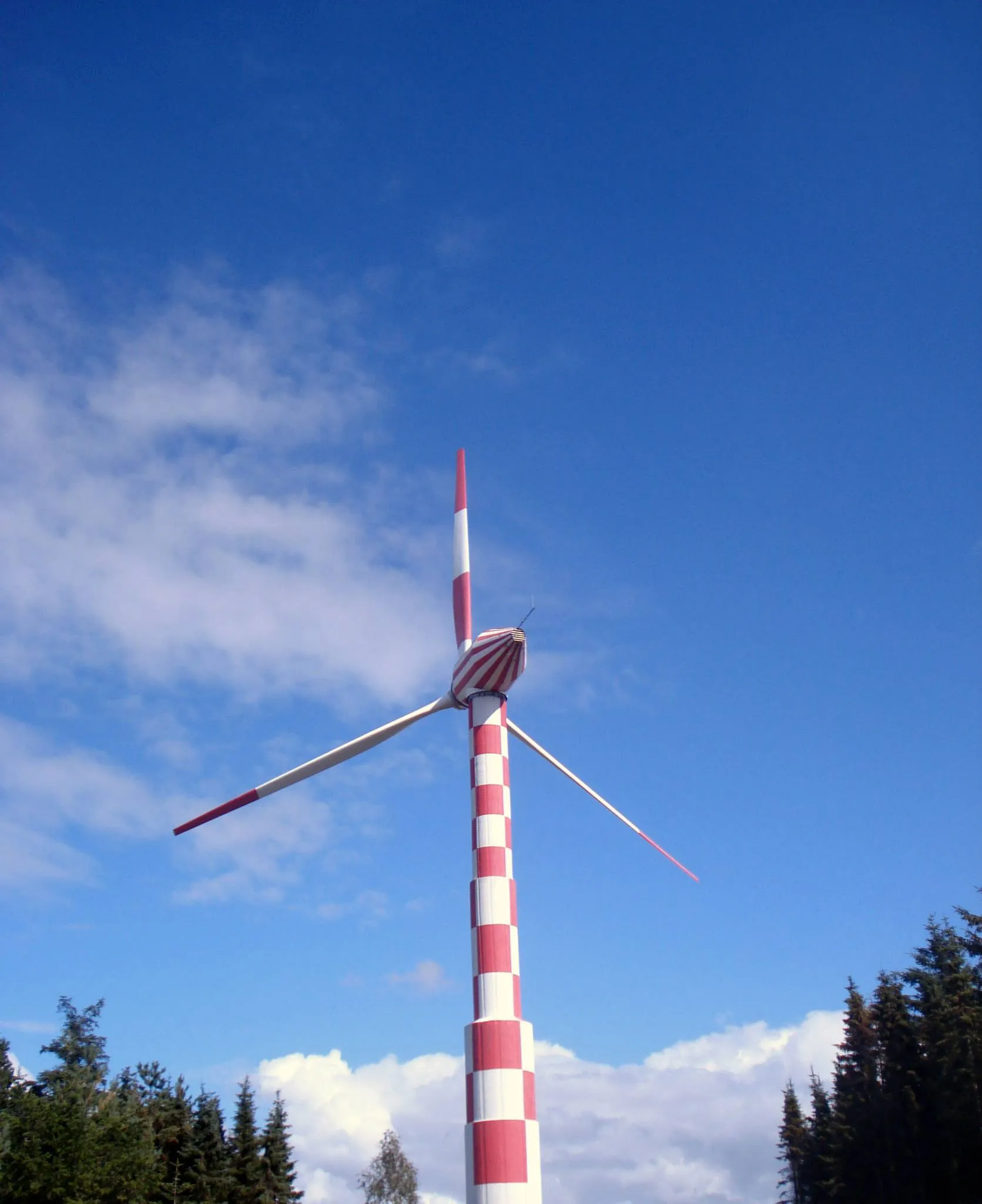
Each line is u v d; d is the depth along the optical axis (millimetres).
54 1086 61594
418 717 40875
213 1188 66000
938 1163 59812
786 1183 75125
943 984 65250
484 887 37094
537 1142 34219
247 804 42031
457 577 45562
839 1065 69062
